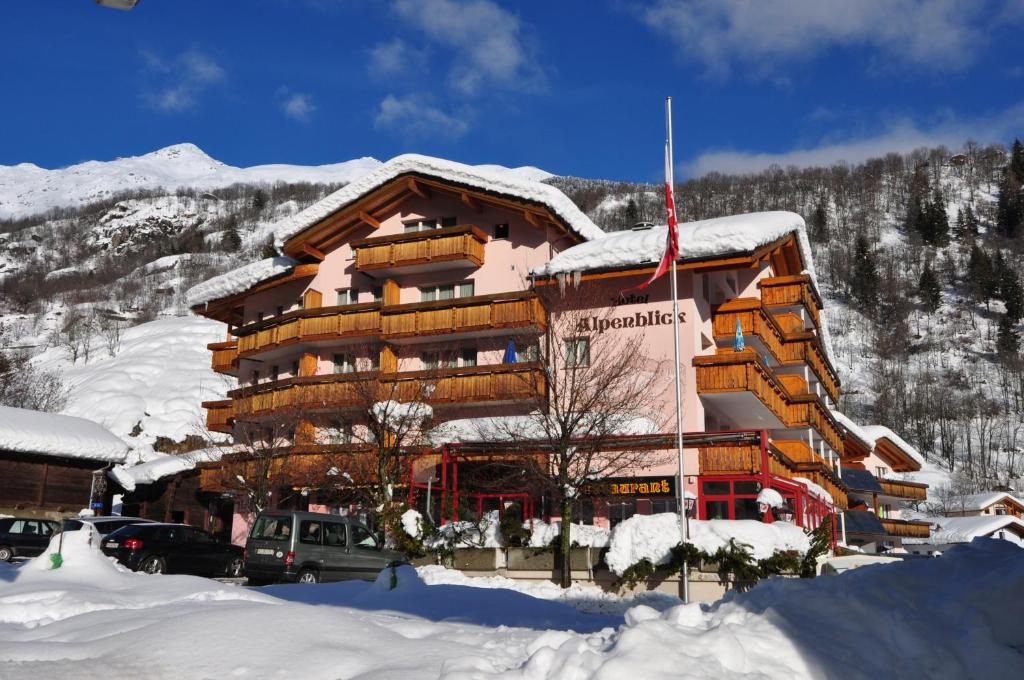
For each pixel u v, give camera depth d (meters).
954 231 180.00
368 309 34.75
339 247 37.72
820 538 21.86
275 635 8.70
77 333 114.38
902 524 52.78
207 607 11.02
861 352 135.50
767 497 22.89
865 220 188.62
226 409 40.78
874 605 7.01
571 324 29.58
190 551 23.77
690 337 28.78
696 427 28.02
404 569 14.55
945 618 6.91
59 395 76.25
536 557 22.67
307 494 33.75
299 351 37.84
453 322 32.41
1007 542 8.34
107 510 41.97
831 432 39.19
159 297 158.00
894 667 6.41
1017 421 112.12
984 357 130.88
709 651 6.32
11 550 27.58
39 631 10.18
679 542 20.64
